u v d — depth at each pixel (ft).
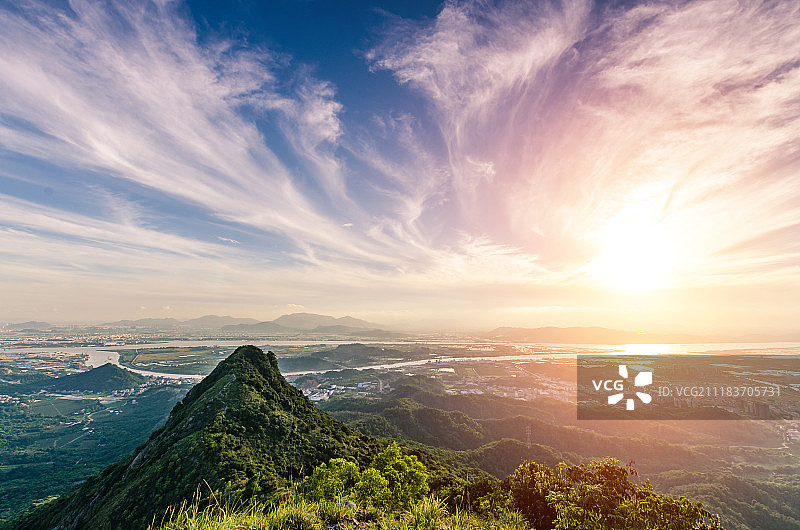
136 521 109.29
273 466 139.85
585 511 36.63
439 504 35.06
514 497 46.50
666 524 33.78
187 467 126.82
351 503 32.58
